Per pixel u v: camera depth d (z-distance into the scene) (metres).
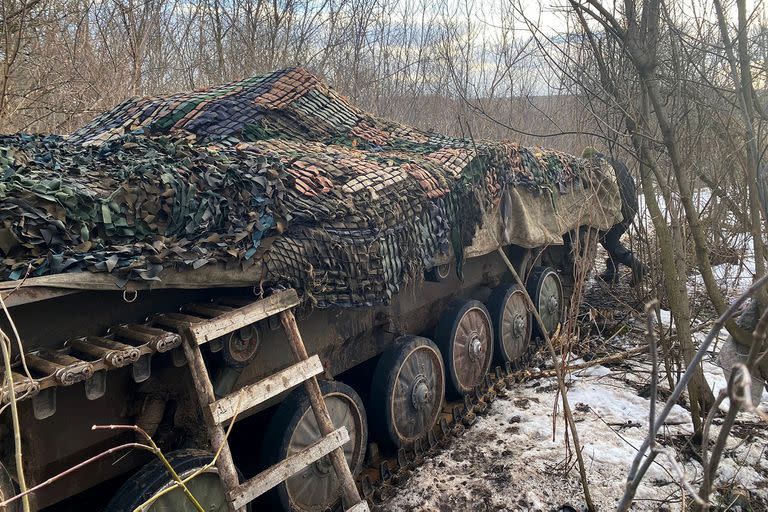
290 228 3.31
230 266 2.89
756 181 3.73
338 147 4.91
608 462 4.30
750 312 3.74
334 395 3.69
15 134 3.68
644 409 5.15
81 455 2.60
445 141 5.71
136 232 2.78
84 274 2.37
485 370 5.61
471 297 5.73
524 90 9.11
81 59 9.62
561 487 4.04
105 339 2.53
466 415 5.04
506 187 5.32
